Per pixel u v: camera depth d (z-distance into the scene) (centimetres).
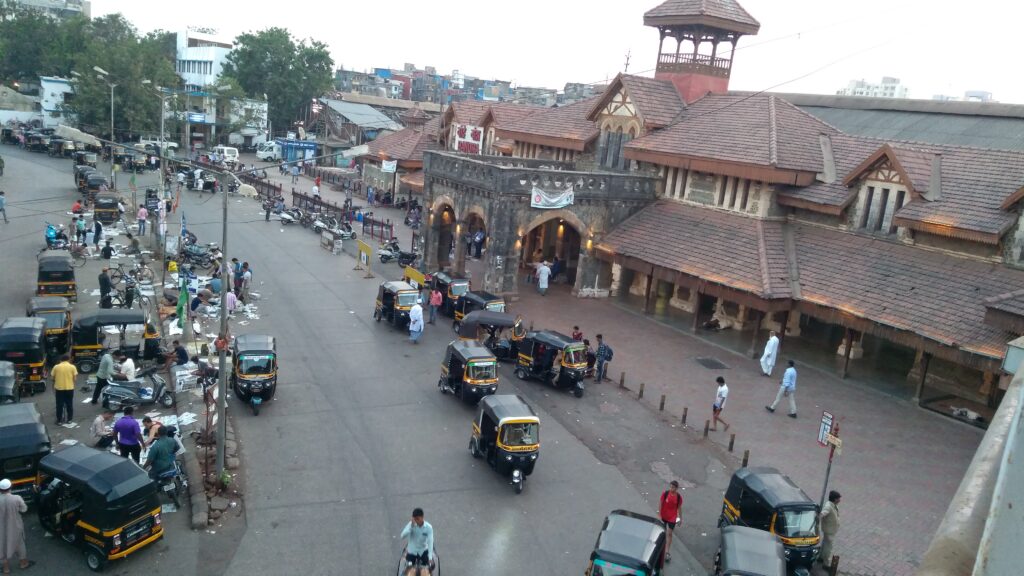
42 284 3597
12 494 1759
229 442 2367
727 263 3750
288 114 12325
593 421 2772
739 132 4169
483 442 2341
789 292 3488
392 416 2694
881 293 3238
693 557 1941
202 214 6462
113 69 9288
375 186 7950
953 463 2561
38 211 5766
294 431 2514
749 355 3594
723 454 2547
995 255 3069
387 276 4834
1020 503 230
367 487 2184
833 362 3597
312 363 3169
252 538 1892
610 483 2316
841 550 2000
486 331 3547
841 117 4872
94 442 2255
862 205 3612
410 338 3603
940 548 326
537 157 5731
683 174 4444
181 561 1773
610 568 1614
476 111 7012
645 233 4331
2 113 10694
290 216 6294
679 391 3109
